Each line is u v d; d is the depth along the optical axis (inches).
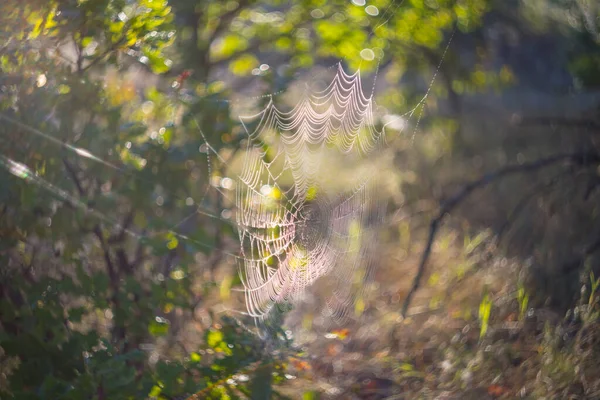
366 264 282.0
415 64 315.9
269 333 163.9
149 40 158.1
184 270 152.7
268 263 197.3
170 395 141.9
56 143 137.6
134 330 147.3
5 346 130.5
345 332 220.4
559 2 305.6
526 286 247.4
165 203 160.1
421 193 358.3
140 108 164.1
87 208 140.6
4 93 134.5
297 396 188.9
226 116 166.9
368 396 200.7
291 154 225.6
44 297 134.3
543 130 367.6
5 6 137.6
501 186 340.2
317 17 253.0
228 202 184.9
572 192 271.7
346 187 286.8
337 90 272.4
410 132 362.6
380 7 264.1
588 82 312.8
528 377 190.5
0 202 131.0
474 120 403.9
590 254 249.8
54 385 125.4
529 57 398.0
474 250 285.1
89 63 152.2
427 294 267.3
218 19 245.3
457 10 281.3
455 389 192.1
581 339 193.5
